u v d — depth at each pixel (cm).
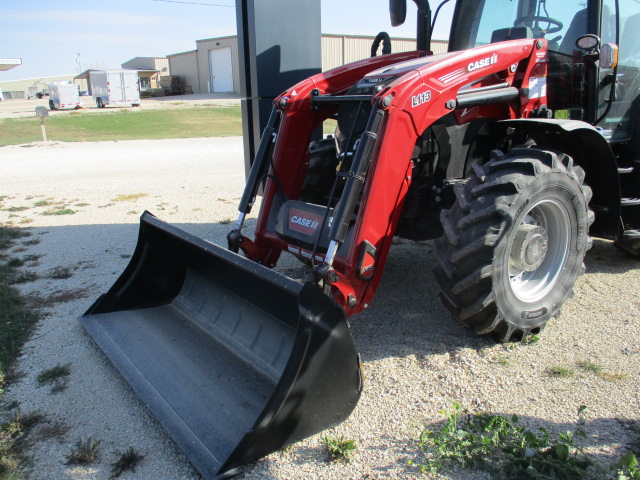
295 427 252
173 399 282
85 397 301
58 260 528
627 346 336
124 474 244
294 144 382
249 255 365
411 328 371
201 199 801
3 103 4184
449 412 278
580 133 346
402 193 320
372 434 265
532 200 306
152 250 383
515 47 363
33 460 252
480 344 345
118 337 349
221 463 237
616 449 247
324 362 253
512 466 231
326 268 286
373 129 298
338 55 3156
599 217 404
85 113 2502
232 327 337
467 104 340
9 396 302
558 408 278
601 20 396
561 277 348
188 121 2180
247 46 491
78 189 880
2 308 405
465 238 304
